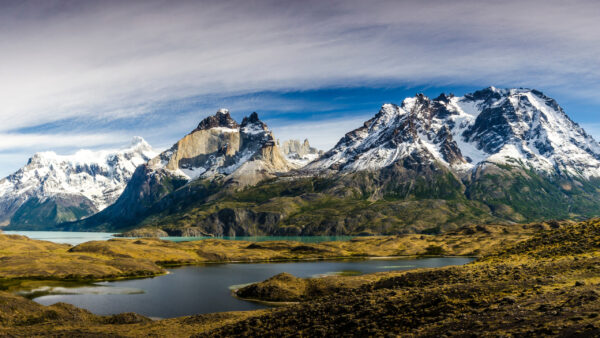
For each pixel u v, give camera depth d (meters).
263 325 59.38
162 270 198.50
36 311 88.38
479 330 35.66
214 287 148.25
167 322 83.25
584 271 47.22
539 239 76.81
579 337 28.64
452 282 56.22
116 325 83.25
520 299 41.06
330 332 47.81
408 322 43.78
